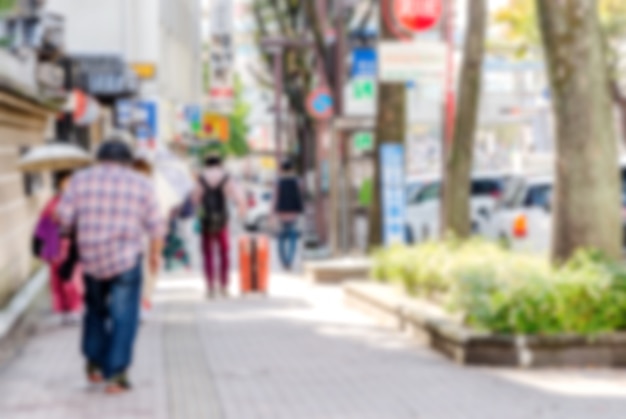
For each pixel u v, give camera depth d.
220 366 12.62
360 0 36.47
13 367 12.88
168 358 13.30
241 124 105.38
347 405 9.98
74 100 29.06
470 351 12.42
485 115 72.94
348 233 30.58
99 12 57.88
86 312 11.36
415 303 16.03
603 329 12.26
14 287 18.52
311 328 16.52
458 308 13.23
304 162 54.59
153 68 56.00
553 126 13.77
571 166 13.59
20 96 19.55
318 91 33.50
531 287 12.30
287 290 24.16
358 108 39.69
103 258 10.85
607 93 13.70
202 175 22.00
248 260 22.44
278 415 9.55
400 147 24.11
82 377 11.96
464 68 20.94
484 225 28.58
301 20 50.91
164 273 30.47
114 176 10.96
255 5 53.62
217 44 76.75
